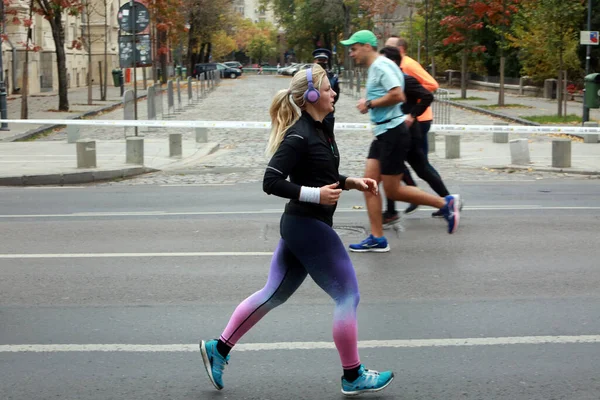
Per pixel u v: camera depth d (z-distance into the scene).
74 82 53.00
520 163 16.42
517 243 8.90
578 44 37.06
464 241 9.01
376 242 8.45
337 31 88.62
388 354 5.34
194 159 18.00
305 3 86.31
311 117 4.51
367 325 5.96
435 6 47.03
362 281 7.27
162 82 57.19
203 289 7.00
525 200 12.10
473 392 4.70
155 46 52.03
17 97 39.84
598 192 13.00
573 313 6.25
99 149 18.77
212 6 66.12
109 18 57.97
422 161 9.39
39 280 7.32
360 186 4.62
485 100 39.84
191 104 37.28
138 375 5.01
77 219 10.57
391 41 10.45
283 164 4.38
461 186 13.73
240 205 11.70
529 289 6.96
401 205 11.53
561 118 27.05
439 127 17.75
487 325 5.95
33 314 6.27
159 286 7.10
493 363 5.17
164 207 11.57
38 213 11.09
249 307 4.68
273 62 154.50
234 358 5.30
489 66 55.50
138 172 15.66
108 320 6.11
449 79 56.53
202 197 12.55
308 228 4.46
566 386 4.78
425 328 5.89
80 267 7.83
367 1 57.41
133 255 8.35
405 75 9.10
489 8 34.94
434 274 7.51
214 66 81.19
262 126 18.06
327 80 4.53
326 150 4.50
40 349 5.47
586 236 9.29
